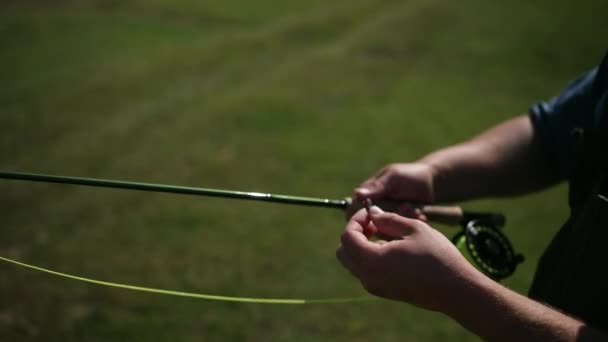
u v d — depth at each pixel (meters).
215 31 8.95
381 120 5.73
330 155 4.98
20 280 3.23
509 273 1.46
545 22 9.01
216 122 5.59
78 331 2.90
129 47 8.00
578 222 1.12
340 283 3.36
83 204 4.07
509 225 3.99
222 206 4.11
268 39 8.52
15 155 4.86
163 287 3.25
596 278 1.08
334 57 7.63
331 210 4.12
